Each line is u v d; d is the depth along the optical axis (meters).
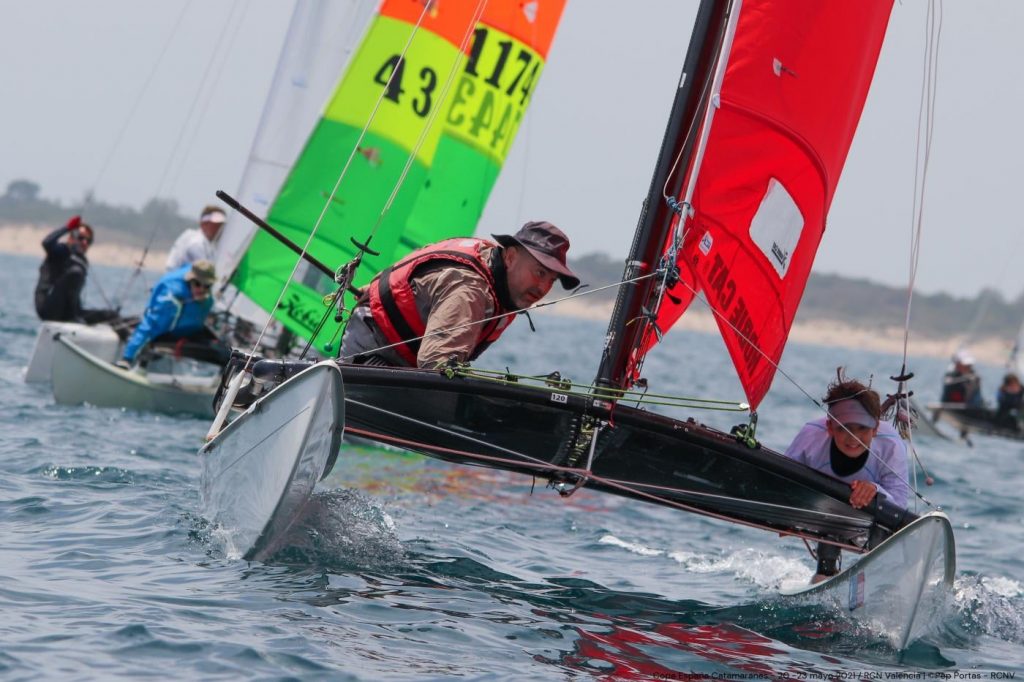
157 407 37.53
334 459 18.09
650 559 23.78
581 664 15.36
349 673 14.00
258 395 19.61
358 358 18.95
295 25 40.44
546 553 22.94
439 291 17.88
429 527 23.33
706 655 16.45
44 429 30.64
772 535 28.47
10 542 18.58
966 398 73.06
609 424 17.80
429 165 36.25
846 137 20.47
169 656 14.10
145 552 18.42
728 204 18.97
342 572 18.31
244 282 37.75
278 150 40.38
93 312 45.78
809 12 19.02
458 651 15.27
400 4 36.34
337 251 36.72
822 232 20.67
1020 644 19.05
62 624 14.85
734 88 18.64
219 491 18.97
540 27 38.22
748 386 19.81
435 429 18.59
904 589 17.80
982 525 33.44
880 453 20.22
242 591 16.75
